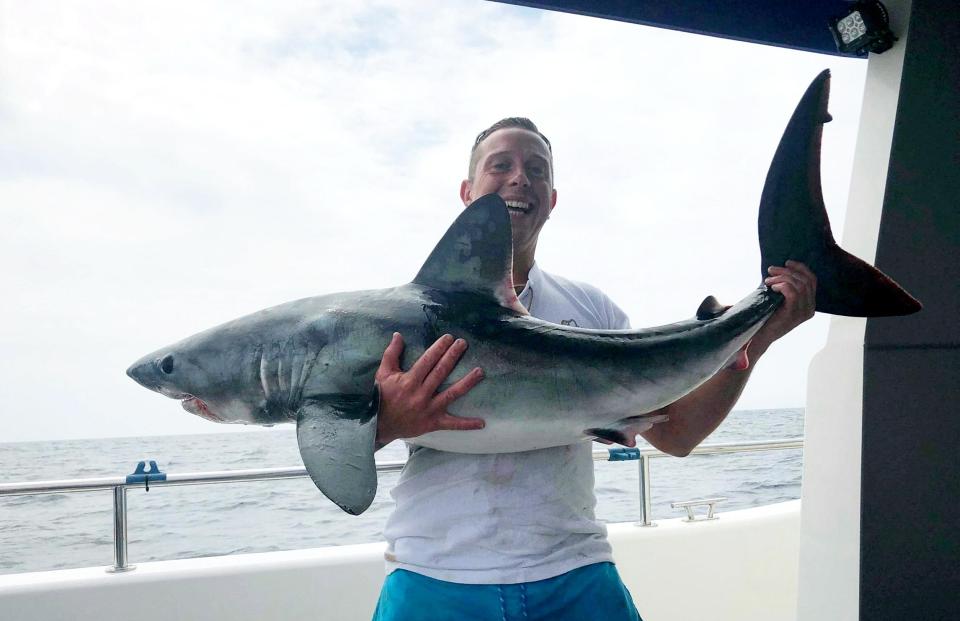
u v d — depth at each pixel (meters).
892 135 2.78
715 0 2.99
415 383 1.65
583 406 1.80
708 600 3.56
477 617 1.76
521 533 1.81
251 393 1.84
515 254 2.09
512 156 2.05
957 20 2.80
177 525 18.09
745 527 3.67
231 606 3.03
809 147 1.86
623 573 3.45
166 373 1.90
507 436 1.78
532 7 2.77
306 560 3.13
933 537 2.86
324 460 1.58
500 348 1.77
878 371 2.80
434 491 1.85
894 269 2.81
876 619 2.78
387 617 1.84
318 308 1.84
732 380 2.02
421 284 1.86
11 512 19.02
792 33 3.10
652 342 1.84
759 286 1.91
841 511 2.88
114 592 2.93
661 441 2.16
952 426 2.90
